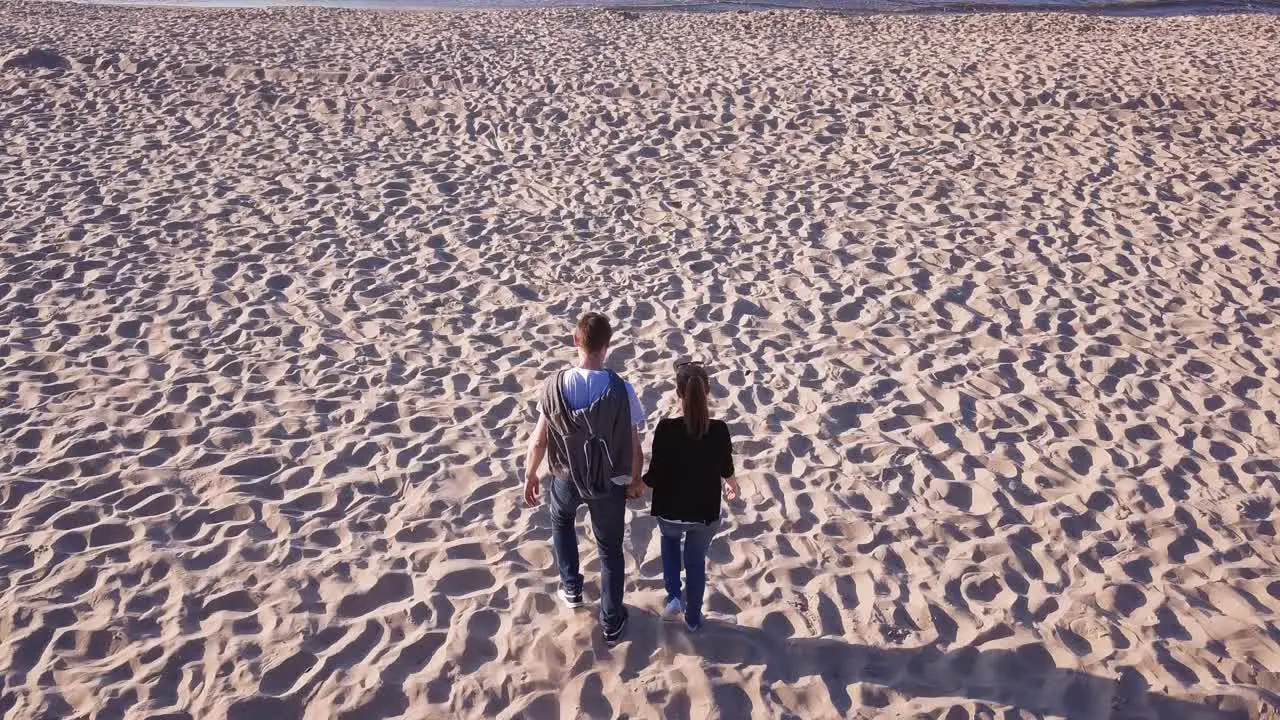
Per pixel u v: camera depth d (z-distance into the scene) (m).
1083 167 11.64
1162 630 4.57
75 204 9.94
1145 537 5.30
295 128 12.78
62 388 6.54
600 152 12.13
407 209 10.17
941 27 20.73
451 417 6.39
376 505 5.42
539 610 4.59
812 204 10.50
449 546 5.06
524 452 6.00
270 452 5.90
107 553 4.91
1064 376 7.09
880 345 7.54
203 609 4.57
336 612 4.59
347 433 6.16
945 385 6.93
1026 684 4.24
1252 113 13.37
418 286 8.41
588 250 9.27
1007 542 5.19
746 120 13.29
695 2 27.94
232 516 5.28
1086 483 5.79
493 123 13.13
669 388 6.82
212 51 16.05
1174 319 8.00
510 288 8.43
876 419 6.48
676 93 14.38
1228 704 4.12
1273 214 10.20
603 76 15.23
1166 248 9.40
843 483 5.74
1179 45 18.06
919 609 4.66
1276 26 20.41
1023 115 13.42
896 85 14.80
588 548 5.05
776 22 21.39
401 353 7.23
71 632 4.39
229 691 4.11
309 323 7.66
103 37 17.20
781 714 4.06
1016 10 26.39
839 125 13.11
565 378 4.03
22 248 8.80
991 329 7.81
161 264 8.62
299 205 10.16
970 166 11.69
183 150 11.79
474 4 28.02
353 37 18.00
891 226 9.89
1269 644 4.48
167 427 6.14
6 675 4.15
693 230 9.80
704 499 4.18
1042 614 4.68
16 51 15.20
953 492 5.67
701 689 4.15
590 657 4.32
